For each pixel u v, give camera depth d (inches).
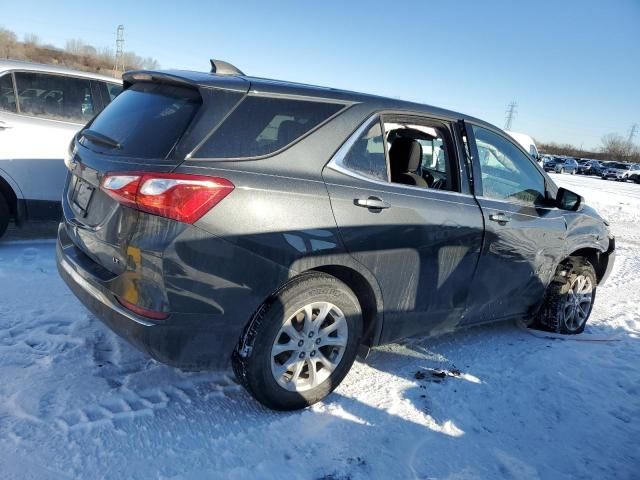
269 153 108.0
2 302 155.3
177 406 115.5
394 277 125.6
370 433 114.6
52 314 151.2
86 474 92.8
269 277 106.0
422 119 136.7
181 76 112.5
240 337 108.8
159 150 102.0
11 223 243.1
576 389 146.2
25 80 209.3
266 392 111.8
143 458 98.5
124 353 134.0
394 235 122.4
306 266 110.1
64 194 131.0
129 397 116.3
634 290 269.6
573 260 184.7
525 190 163.5
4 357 126.3
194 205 97.3
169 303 98.7
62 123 215.9
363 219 117.0
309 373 118.3
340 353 120.9
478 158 147.7
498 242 148.4
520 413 131.0
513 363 157.8
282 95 113.5
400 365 147.9
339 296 116.3
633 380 156.4
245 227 101.9
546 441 120.9
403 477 102.5
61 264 120.7
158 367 129.5
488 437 119.3
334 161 116.0
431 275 133.6
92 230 108.9
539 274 169.3
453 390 137.1
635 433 128.6
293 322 114.4
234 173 102.1
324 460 104.3
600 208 693.3
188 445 103.6
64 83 219.0
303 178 110.1
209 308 101.9
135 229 98.3
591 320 209.8
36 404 109.7
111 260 103.7
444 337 172.1
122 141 110.2
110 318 103.3
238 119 106.6
